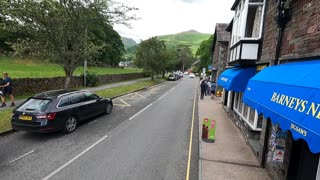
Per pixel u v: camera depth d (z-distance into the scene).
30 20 11.34
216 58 27.58
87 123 11.04
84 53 12.70
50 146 7.92
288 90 4.18
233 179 6.12
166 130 10.40
